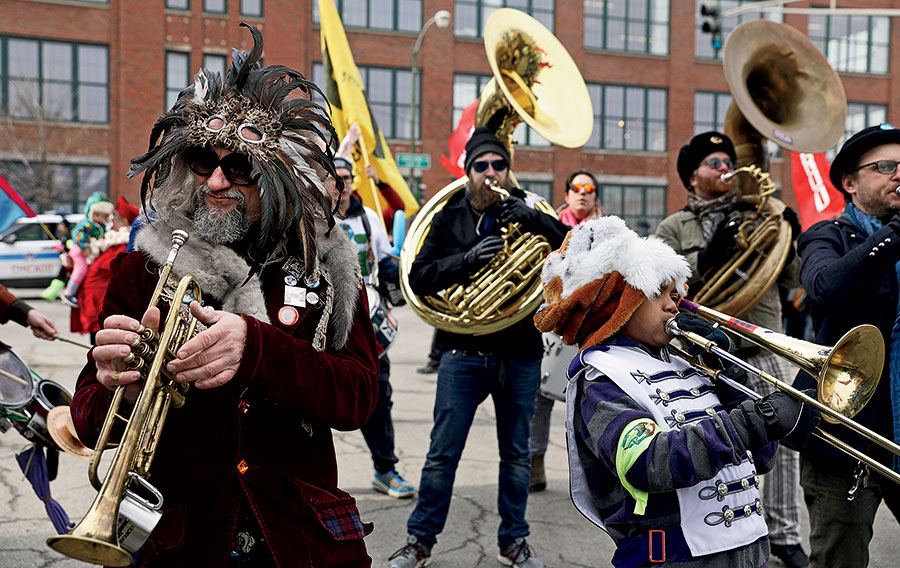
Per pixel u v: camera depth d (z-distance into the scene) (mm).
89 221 7738
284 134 1846
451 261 3605
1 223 5570
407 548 3619
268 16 25359
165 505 1718
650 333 2086
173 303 1612
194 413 1747
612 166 28844
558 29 28188
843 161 2953
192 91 1860
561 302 2098
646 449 1849
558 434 6238
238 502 1727
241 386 1767
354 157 6043
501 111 4074
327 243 1919
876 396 2691
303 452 1829
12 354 2896
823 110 4219
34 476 2850
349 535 1819
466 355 3652
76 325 7848
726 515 1945
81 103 24531
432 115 27156
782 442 2168
